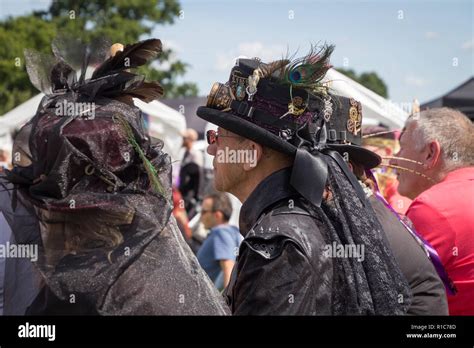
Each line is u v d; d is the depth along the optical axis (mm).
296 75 1719
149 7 23266
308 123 1711
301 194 1624
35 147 1525
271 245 1560
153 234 1500
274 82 1735
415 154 2639
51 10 22531
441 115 2617
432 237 2371
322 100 1772
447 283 2279
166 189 1615
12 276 1499
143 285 1488
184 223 5219
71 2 22312
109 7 22594
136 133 1561
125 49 1660
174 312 1500
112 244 1490
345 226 1625
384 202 2109
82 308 1451
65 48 1713
